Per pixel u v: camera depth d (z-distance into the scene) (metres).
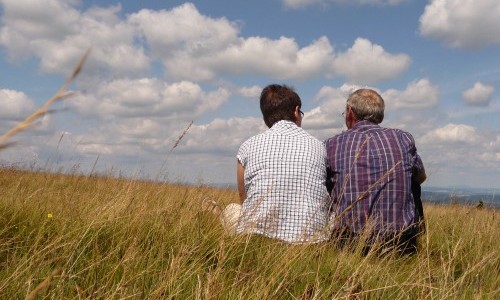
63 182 5.79
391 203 3.84
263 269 2.92
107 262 2.76
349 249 3.65
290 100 4.08
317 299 2.55
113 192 5.03
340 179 4.01
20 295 2.22
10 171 6.19
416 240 4.02
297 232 3.65
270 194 3.74
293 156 3.82
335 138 4.19
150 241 3.20
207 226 3.62
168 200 4.32
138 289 2.38
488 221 4.89
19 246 3.04
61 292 2.25
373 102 4.20
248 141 4.04
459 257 3.90
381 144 3.97
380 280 2.93
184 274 2.62
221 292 2.45
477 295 2.88
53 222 3.45
